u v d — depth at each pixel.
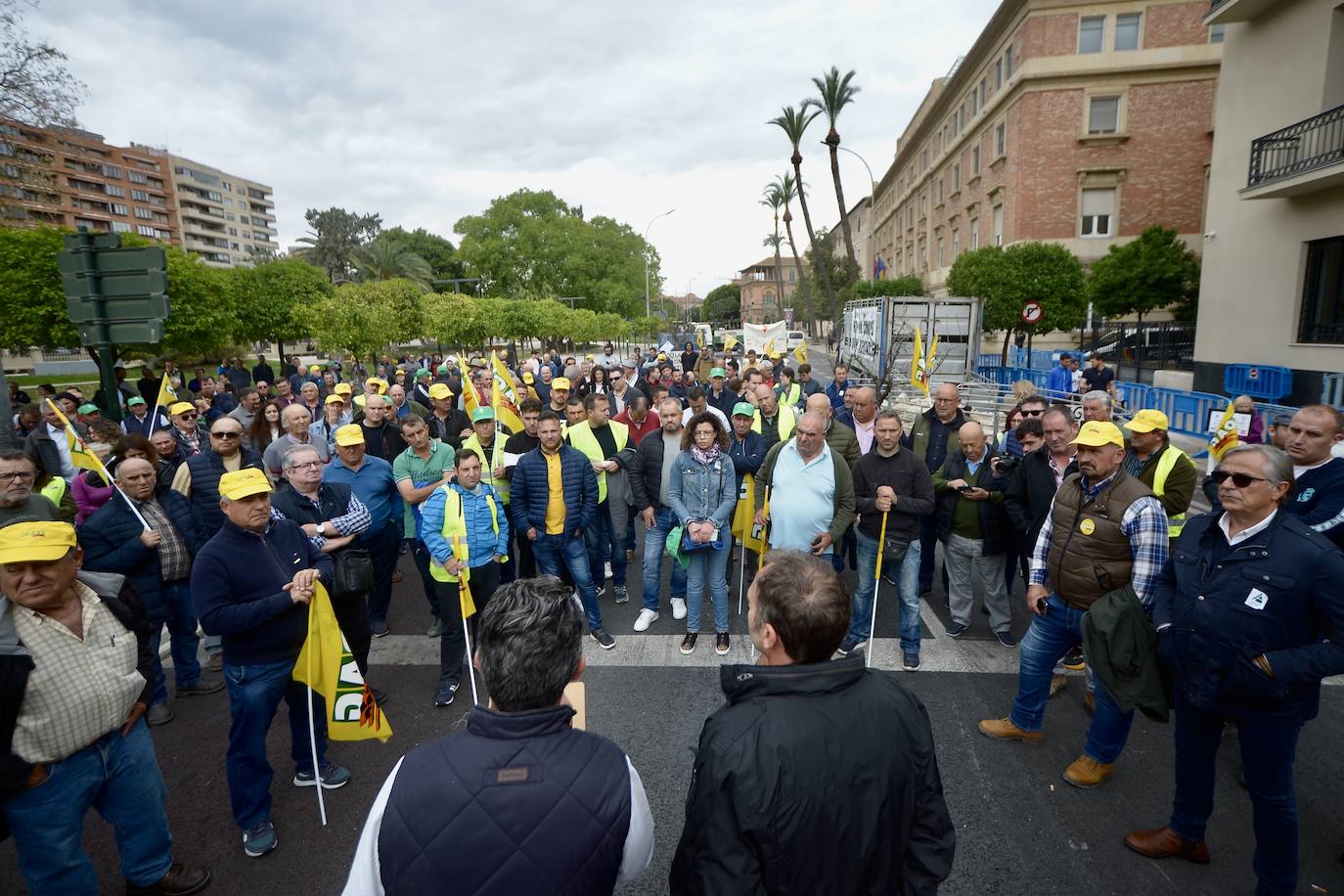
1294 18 13.23
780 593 1.83
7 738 2.42
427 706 4.71
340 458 5.59
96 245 5.59
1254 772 2.79
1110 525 3.47
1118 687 3.34
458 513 4.66
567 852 1.49
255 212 128.25
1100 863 3.18
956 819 3.48
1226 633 2.73
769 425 7.40
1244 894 2.99
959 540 5.39
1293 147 12.80
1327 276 12.77
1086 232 28.66
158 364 21.80
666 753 4.07
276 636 3.29
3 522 4.09
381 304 27.06
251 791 3.30
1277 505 2.77
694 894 1.64
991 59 32.12
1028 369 21.41
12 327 17.67
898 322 20.22
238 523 3.24
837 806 1.64
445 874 1.46
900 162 51.38
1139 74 27.25
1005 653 5.29
